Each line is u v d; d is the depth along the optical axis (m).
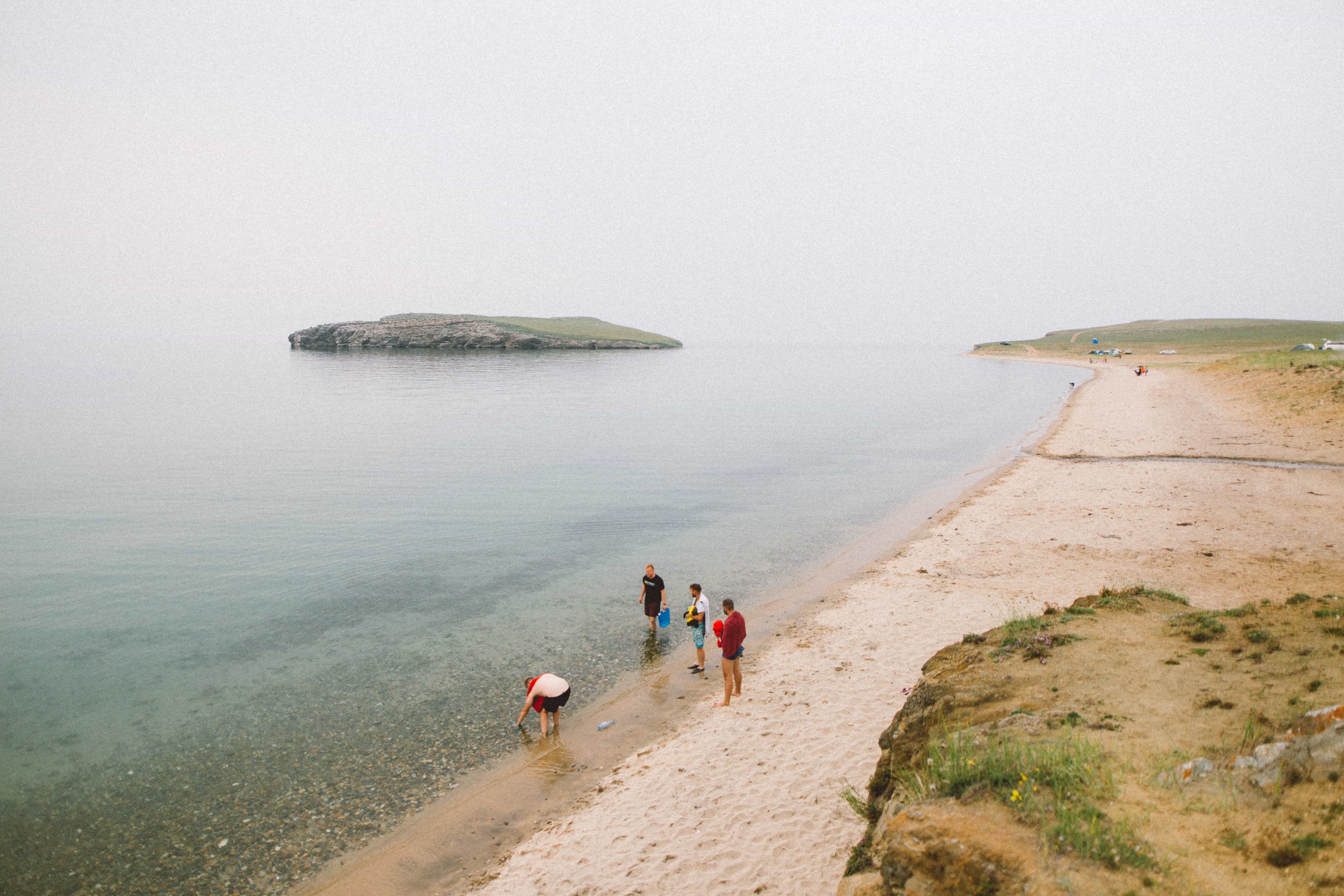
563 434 48.97
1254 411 38.56
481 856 8.66
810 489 30.56
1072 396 66.38
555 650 14.75
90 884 8.20
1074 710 6.30
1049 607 9.87
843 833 8.16
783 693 12.19
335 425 53.91
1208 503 22.19
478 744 11.23
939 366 171.75
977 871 4.35
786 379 117.69
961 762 5.48
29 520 25.69
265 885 8.23
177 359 184.25
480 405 69.44
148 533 23.92
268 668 13.92
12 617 16.67
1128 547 18.53
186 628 16.00
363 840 8.99
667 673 13.59
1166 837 4.30
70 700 12.67
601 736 11.38
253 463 37.69
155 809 9.62
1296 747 4.62
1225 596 14.27
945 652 8.99
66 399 75.94
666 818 8.89
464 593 18.16
